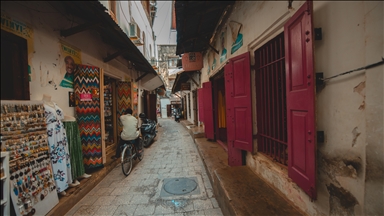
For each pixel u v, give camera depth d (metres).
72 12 3.00
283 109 2.30
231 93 3.25
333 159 1.45
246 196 2.16
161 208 2.54
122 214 2.41
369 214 1.22
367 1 1.18
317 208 1.62
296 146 1.78
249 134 2.91
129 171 3.86
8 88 2.04
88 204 2.65
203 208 2.53
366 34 1.19
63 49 2.99
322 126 1.54
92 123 3.39
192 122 11.67
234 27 3.35
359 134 1.26
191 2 2.64
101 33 3.52
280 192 2.21
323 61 1.49
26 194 1.93
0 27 1.96
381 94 1.14
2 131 1.78
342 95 1.37
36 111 2.15
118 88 5.46
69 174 2.70
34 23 2.42
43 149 2.20
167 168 4.17
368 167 1.22
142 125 6.67
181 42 4.39
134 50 4.21
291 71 1.80
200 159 4.82
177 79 9.98
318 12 1.50
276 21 2.08
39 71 2.49
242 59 2.95
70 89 3.16
